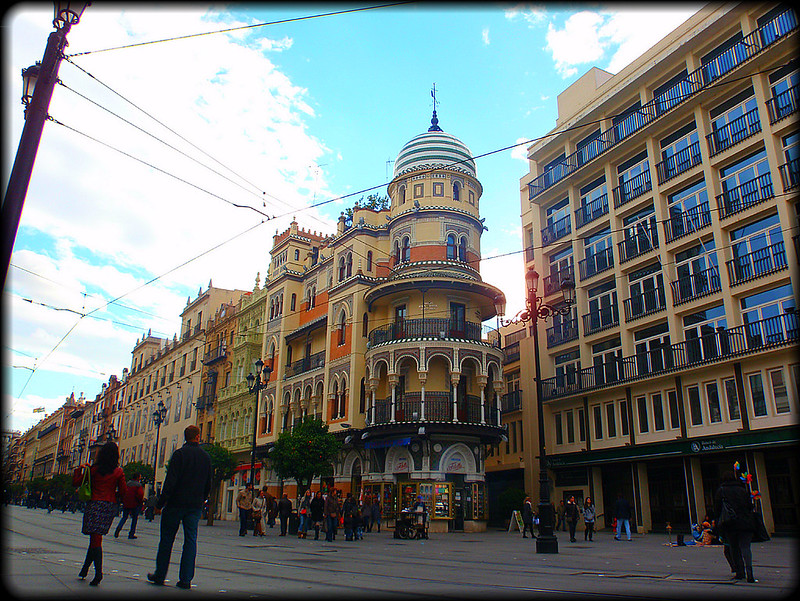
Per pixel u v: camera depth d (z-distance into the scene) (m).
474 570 11.06
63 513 45.31
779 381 23.05
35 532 18.28
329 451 26.78
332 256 38.50
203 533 24.16
